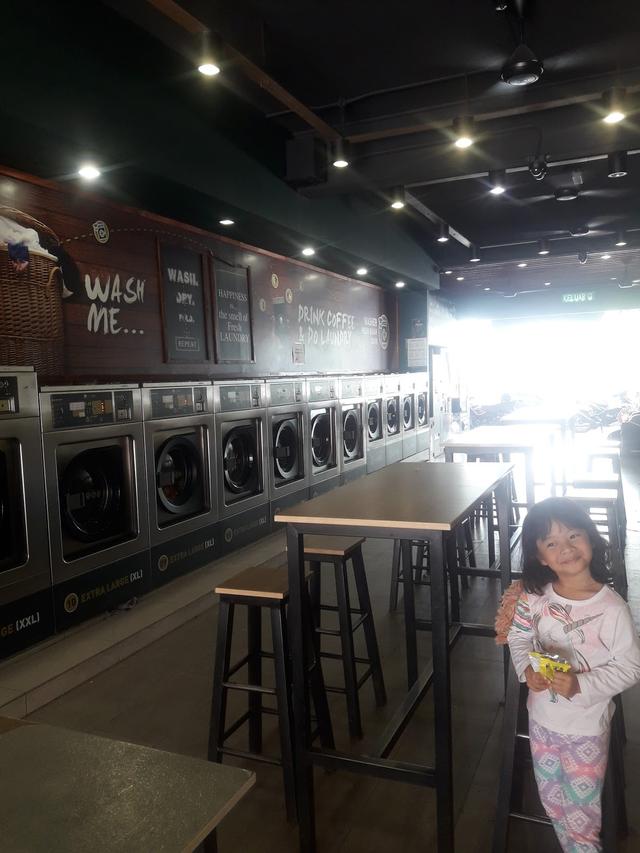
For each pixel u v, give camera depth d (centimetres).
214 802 102
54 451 345
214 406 484
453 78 416
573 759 167
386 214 730
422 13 345
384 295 978
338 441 702
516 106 420
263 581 251
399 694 312
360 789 242
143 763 115
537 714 174
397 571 423
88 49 330
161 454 433
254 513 540
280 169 512
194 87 405
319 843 213
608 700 168
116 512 401
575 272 1056
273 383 569
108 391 381
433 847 209
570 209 720
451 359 1219
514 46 379
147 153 372
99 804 103
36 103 299
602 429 1447
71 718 296
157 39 352
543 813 224
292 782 226
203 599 430
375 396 810
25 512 327
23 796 106
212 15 320
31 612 332
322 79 415
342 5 335
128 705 307
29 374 329
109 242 448
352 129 461
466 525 496
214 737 242
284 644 233
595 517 661
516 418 685
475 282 1125
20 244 381
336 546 288
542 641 171
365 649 366
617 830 197
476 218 749
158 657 361
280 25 354
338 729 283
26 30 294
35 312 393
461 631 309
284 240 592
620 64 394
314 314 753
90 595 369
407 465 338
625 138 430
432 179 498
